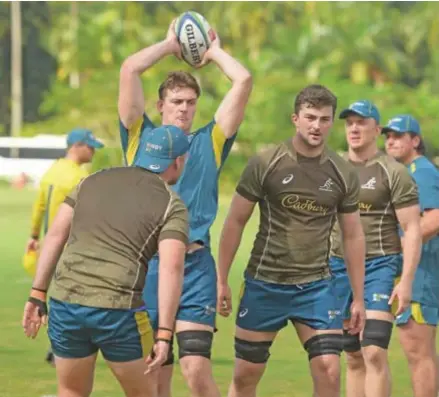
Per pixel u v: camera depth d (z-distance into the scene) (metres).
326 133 22.72
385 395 25.34
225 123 23.17
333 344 22.91
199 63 24.09
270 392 28.95
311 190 22.88
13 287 49.44
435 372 26.31
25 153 161.50
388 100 149.00
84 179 20.28
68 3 189.75
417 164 26.67
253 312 23.47
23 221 86.31
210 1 170.75
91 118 158.00
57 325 19.70
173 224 19.52
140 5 173.12
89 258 19.50
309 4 162.50
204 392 22.23
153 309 22.75
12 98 196.38
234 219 23.45
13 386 29.25
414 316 26.09
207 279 22.59
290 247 23.08
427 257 26.23
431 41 173.12
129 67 23.33
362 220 25.84
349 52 158.62
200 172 22.91
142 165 20.22
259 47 165.38
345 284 26.09
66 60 173.00
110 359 19.62
